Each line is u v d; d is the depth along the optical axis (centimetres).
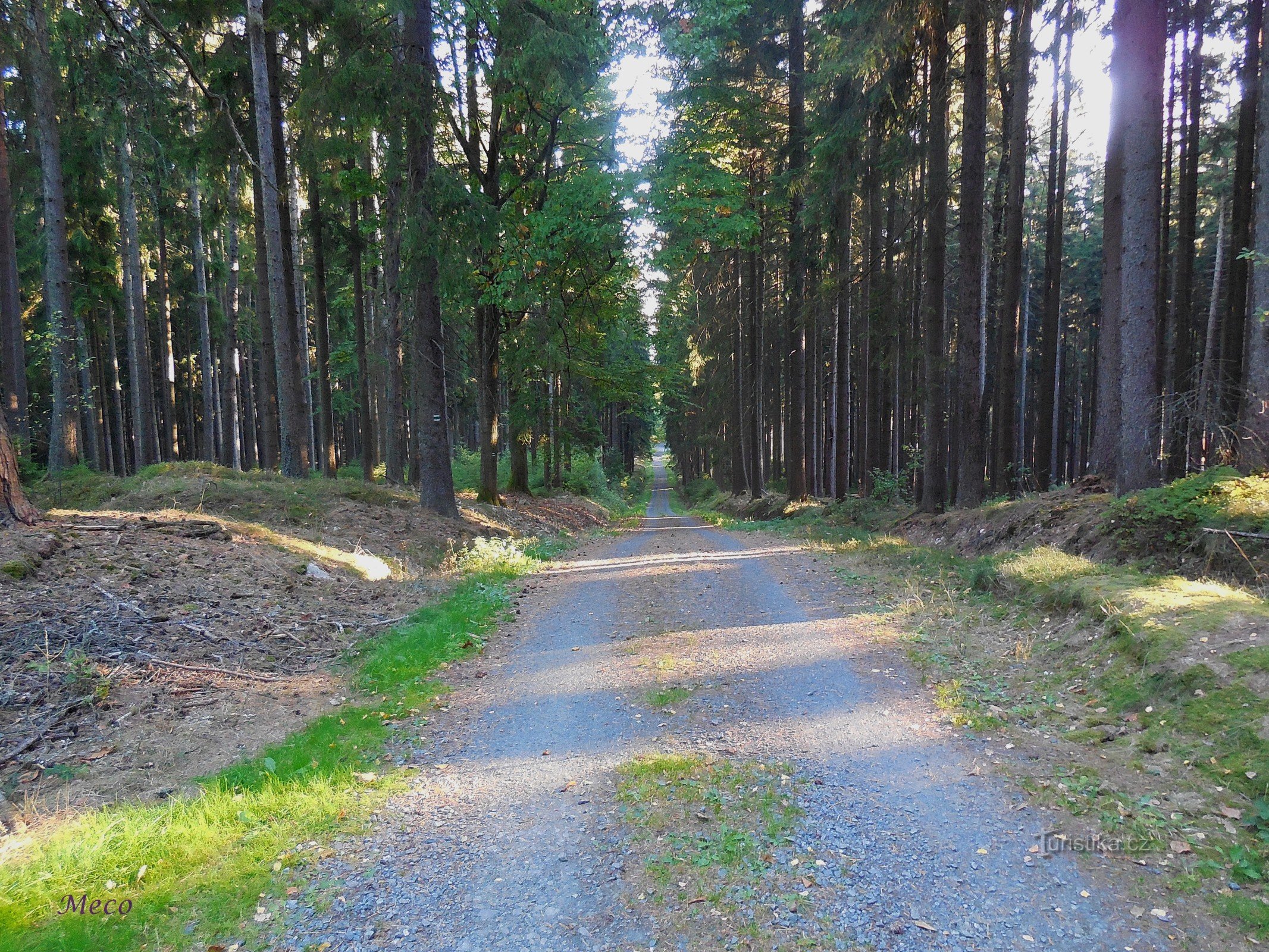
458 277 1342
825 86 1518
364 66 1249
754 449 3014
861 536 1546
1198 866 326
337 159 1611
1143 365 925
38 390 2800
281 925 313
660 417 5709
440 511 1566
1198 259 2642
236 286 2706
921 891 323
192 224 1948
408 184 1357
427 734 538
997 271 2298
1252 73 1447
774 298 2950
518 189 1872
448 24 1438
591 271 1770
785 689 599
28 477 1322
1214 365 1456
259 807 412
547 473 3244
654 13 1359
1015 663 634
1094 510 971
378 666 673
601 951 292
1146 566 768
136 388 2108
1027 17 1412
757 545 1638
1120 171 1145
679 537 2006
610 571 1279
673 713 557
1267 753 391
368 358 2109
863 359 2273
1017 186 1526
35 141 1522
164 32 985
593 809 412
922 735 493
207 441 2500
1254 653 471
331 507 1321
